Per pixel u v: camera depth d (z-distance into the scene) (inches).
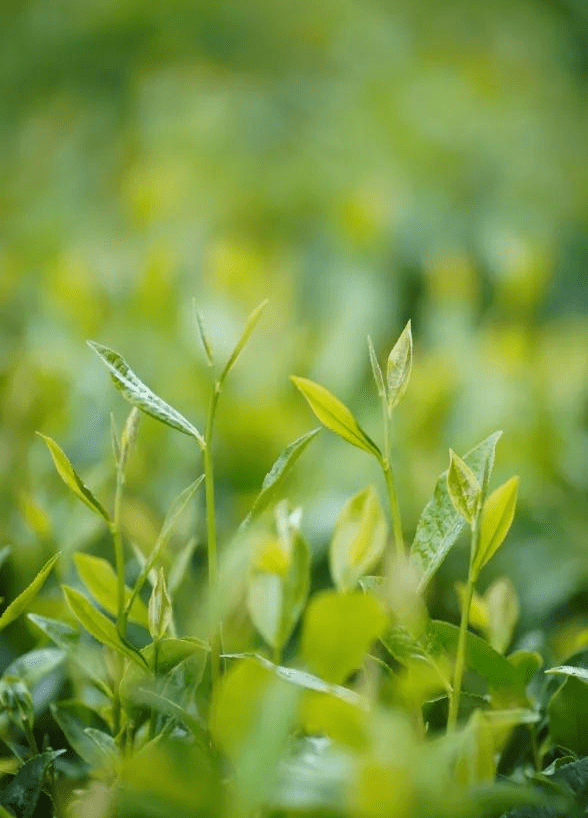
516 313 58.7
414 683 25.8
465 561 39.8
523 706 26.9
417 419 48.1
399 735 23.6
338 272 72.0
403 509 43.1
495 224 105.7
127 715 27.0
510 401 49.7
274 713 23.4
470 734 24.5
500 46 164.2
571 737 27.1
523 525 44.6
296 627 32.2
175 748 25.7
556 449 49.5
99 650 28.4
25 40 145.8
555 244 96.0
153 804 23.8
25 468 41.0
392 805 23.1
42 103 137.5
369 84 142.2
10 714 28.2
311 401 26.3
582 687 26.9
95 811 26.1
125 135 122.7
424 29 166.4
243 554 26.0
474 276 68.7
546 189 125.0
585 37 170.2
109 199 109.2
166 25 149.0
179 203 85.4
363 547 28.3
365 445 26.3
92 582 28.2
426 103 136.6
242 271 54.9
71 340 51.7
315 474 44.6
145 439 44.9
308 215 105.0
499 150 132.0
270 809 23.7
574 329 65.8
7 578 34.4
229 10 154.6
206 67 145.1
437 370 49.6
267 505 26.0
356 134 129.3
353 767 23.5
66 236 90.2
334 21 157.4
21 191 114.5
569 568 41.1
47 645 30.7
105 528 34.8
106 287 59.6
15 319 58.9
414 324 72.2
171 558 30.4
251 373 51.6
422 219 101.2
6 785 27.6
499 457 48.2
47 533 32.4
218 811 23.6
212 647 25.9
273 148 126.1
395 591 25.6
